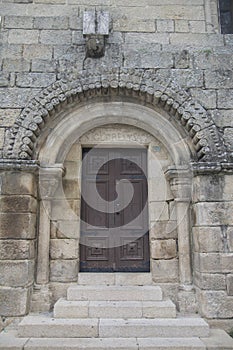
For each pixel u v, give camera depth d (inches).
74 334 144.6
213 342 138.6
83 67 182.1
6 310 154.7
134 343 137.6
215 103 179.5
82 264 179.3
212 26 202.5
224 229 162.2
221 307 154.9
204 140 168.7
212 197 165.0
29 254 161.6
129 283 172.9
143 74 179.8
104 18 184.4
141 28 198.5
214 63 185.6
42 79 179.8
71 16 198.2
